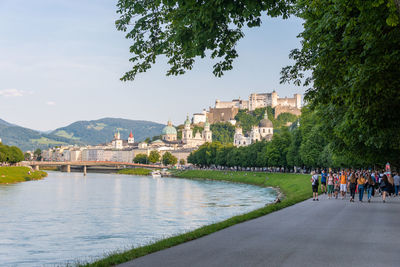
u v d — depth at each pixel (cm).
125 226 5609
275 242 2184
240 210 7331
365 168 8469
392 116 2575
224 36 2203
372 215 3466
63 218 6544
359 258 1780
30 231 5347
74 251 4109
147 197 10400
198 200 9444
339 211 3809
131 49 2411
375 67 2225
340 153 5272
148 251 1978
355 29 2373
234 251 1947
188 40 2180
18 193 11381
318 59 2656
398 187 5959
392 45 2177
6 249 4247
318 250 1958
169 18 2289
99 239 4741
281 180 14062
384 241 2203
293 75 3412
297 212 3731
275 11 2150
